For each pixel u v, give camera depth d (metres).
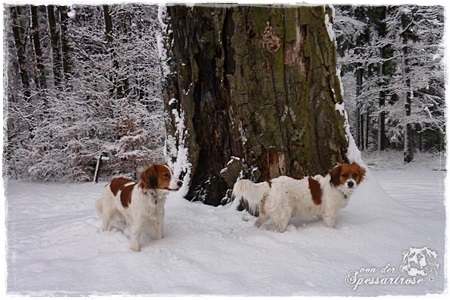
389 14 17.11
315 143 4.98
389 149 20.86
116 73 13.43
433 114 18.03
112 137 13.80
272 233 4.17
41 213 6.70
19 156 12.91
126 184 4.30
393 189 7.70
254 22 4.80
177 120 5.80
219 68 5.13
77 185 11.42
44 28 14.95
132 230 3.79
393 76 17.27
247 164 5.08
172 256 3.47
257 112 4.96
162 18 6.04
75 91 13.30
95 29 13.98
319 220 4.69
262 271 3.17
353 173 4.18
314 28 4.82
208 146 5.52
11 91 13.73
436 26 15.80
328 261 3.38
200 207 5.23
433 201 5.91
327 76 4.95
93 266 3.27
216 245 3.79
